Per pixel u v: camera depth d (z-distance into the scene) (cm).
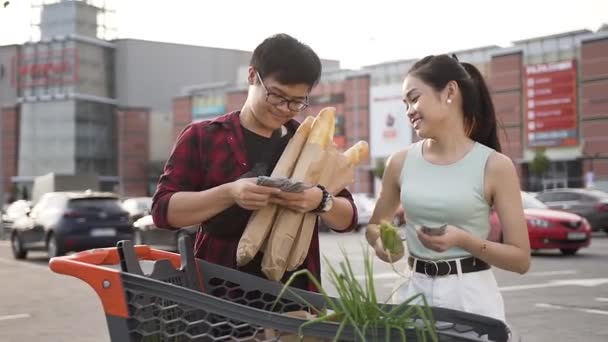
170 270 208
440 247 209
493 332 168
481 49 5584
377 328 160
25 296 891
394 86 6100
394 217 258
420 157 242
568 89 5103
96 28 8394
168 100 8712
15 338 625
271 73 205
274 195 195
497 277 1019
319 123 213
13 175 8294
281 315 167
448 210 229
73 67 8038
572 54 5091
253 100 216
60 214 1471
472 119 239
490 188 228
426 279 232
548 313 721
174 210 210
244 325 171
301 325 164
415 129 235
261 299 209
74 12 8138
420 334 157
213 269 216
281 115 213
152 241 1519
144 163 8462
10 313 761
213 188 204
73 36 8019
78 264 178
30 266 1345
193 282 213
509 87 5397
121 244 197
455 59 238
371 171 6222
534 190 5272
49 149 8088
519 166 5341
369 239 249
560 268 1143
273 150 229
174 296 172
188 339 178
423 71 231
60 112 8062
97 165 8162
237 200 196
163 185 221
